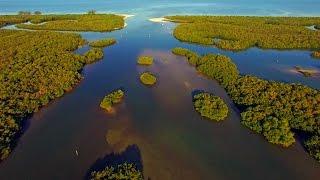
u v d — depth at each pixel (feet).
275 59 339.16
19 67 282.36
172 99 240.73
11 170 167.84
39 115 217.97
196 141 190.60
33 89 245.24
